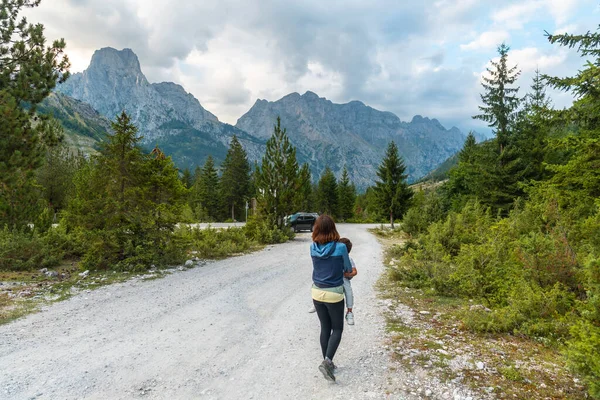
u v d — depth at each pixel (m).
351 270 4.44
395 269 10.41
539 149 22.23
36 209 13.10
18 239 10.94
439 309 7.21
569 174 10.25
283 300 7.97
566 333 5.26
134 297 7.87
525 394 3.71
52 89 12.23
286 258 14.52
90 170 11.04
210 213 60.50
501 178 22.61
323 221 4.43
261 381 4.12
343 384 4.02
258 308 7.32
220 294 8.35
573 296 5.97
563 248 6.86
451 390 3.81
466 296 7.80
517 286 6.66
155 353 4.92
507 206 22.47
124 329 5.88
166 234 11.80
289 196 22.41
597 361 3.33
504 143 23.75
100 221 10.84
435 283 8.81
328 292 4.21
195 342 5.36
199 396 3.78
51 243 12.06
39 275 9.77
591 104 10.23
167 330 5.88
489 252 8.22
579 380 4.00
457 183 30.12
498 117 23.48
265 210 22.53
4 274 9.66
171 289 8.67
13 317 6.29
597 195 10.00
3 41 11.77
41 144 12.23
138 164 11.26
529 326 5.62
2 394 3.72
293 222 31.05
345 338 5.54
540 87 28.02
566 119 10.73
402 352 4.89
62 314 6.56
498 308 6.62
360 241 22.39
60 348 5.02
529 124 22.81
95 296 7.86
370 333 5.75
